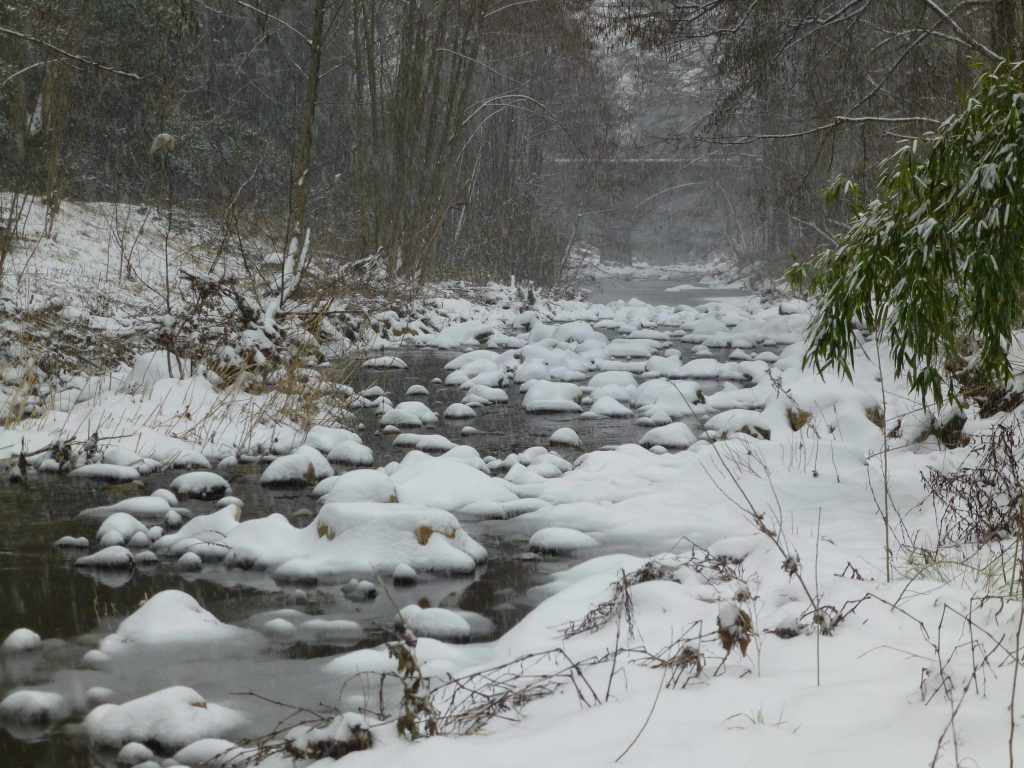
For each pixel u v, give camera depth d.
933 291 6.54
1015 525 5.96
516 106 33.56
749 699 3.72
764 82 21.30
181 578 6.47
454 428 12.16
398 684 4.58
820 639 4.48
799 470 8.74
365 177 29.80
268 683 4.68
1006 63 6.50
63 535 7.41
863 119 16.42
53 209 19.36
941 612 4.62
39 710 4.36
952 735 3.19
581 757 3.30
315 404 11.79
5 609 5.85
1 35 19.09
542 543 7.05
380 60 29.47
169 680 4.75
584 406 13.88
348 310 16.81
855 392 10.66
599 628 4.95
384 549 6.65
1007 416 9.45
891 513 7.46
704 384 15.73
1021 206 6.08
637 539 7.20
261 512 8.06
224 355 12.45
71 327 14.18
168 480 9.11
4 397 11.34
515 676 4.34
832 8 20.30
